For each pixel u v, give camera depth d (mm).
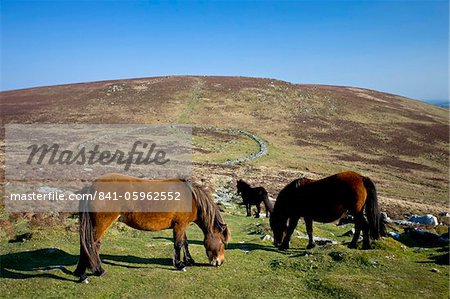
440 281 8930
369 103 95062
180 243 9055
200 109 76375
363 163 52750
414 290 8305
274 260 10562
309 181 11680
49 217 13867
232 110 77188
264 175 38844
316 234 14984
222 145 54906
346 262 9992
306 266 9859
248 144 57031
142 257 10180
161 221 8695
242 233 15320
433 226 18281
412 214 24922
